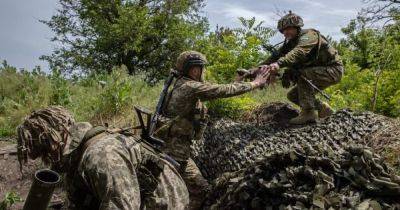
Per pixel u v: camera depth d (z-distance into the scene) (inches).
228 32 277.6
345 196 137.8
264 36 260.5
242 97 253.4
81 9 754.8
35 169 236.4
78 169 100.8
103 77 346.0
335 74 218.8
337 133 203.0
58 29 754.8
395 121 207.6
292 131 212.2
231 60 256.4
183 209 110.4
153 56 759.1
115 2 748.6
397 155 183.6
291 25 211.5
